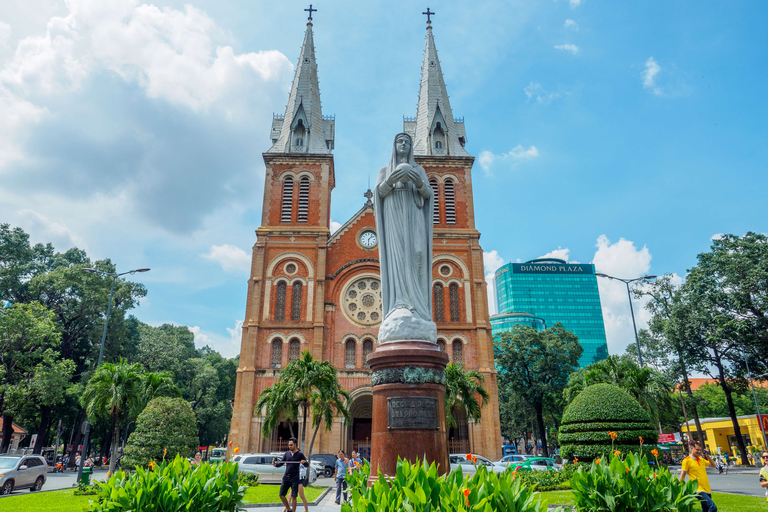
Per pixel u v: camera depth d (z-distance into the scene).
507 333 55.25
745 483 25.16
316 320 43.94
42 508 16.25
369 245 47.84
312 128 52.72
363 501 5.55
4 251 44.59
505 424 63.28
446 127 53.12
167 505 8.01
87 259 56.16
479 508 5.28
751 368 42.72
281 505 17.97
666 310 45.81
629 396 16.48
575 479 8.46
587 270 160.25
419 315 11.09
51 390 37.78
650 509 8.00
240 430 40.12
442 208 49.75
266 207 48.22
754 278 37.97
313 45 59.25
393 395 9.90
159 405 22.64
